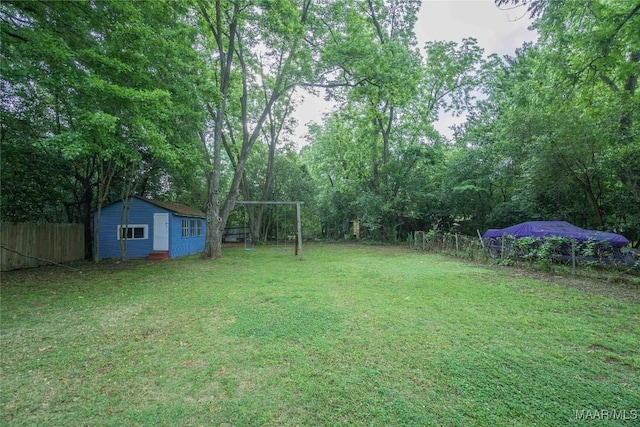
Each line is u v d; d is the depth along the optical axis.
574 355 3.34
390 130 20.62
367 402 2.52
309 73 13.05
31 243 10.55
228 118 17.92
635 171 9.01
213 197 12.80
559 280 7.35
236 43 13.45
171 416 2.36
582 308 5.06
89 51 6.33
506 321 4.45
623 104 8.94
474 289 6.49
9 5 6.01
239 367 3.13
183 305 5.47
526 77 15.62
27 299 5.96
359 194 21.62
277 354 3.42
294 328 4.21
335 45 12.88
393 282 7.36
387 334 3.97
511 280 7.41
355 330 4.12
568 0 5.89
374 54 13.23
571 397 2.56
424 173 18.81
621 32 6.08
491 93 18.81
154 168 14.43
